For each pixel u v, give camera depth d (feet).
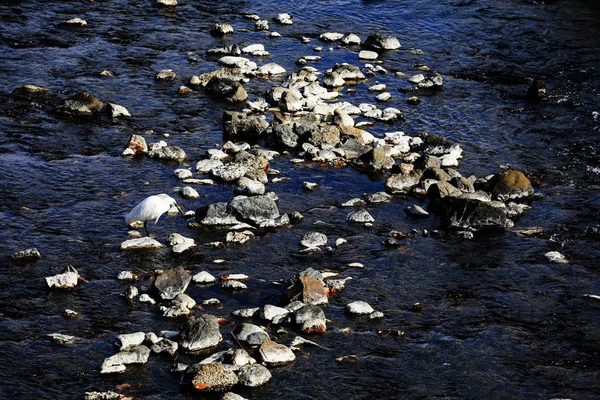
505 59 89.66
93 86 78.28
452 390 41.06
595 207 60.70
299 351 43.50
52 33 90.43
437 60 89.51
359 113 75.41
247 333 43.88
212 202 59.21
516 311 48.14
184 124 72.23
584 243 55.93
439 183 60.90
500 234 57.00
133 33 92.17
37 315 45.62
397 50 91.91
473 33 96.68
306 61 86.89
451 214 57.88
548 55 90.48
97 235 54.29
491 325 46.68
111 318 45.70
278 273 50.96
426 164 65.10
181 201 59.16
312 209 59.21
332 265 52.21
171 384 40.42
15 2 98.89
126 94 77.25
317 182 63.31
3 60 82.58
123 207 57.93
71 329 44.52
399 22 100.22
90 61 83.97
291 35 94.99
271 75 83.15
